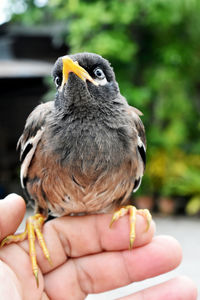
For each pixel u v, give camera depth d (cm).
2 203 19
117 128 20
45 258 21
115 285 21
